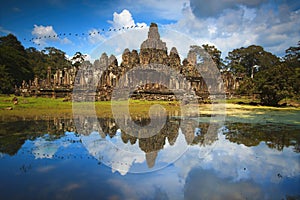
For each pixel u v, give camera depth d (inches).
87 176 261.3
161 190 228.8
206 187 239.0
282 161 319.0
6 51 1679.4
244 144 408.2
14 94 1366.9
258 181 254.8
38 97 1237.7
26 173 269.7
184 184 243.8
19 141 422.0
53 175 264.4
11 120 661.3
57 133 496.4
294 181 253.4
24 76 1839.3
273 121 685.9
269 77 1138.7
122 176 262.8
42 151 359.6
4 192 223.3
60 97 1259.2
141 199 212.8
